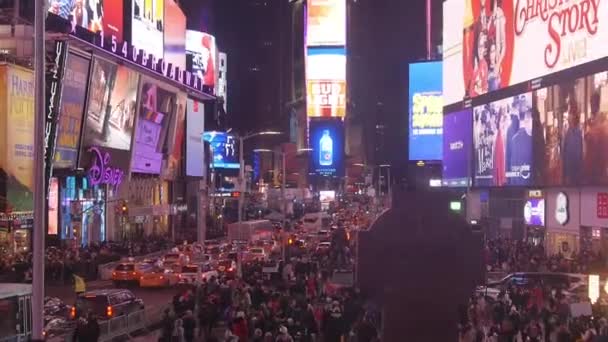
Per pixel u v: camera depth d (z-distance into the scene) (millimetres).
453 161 84500
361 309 22922
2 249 52750
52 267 46844
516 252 48531
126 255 59812
